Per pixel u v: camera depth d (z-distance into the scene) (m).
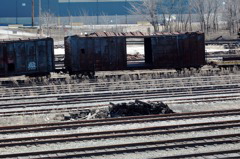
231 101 28.20
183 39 43.66
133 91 32.19
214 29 96.94
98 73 43.25
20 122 23.41
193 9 108.06
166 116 23.12
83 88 34.22
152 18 94.31
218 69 44.34
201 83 36.22
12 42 39.50
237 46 70.88
